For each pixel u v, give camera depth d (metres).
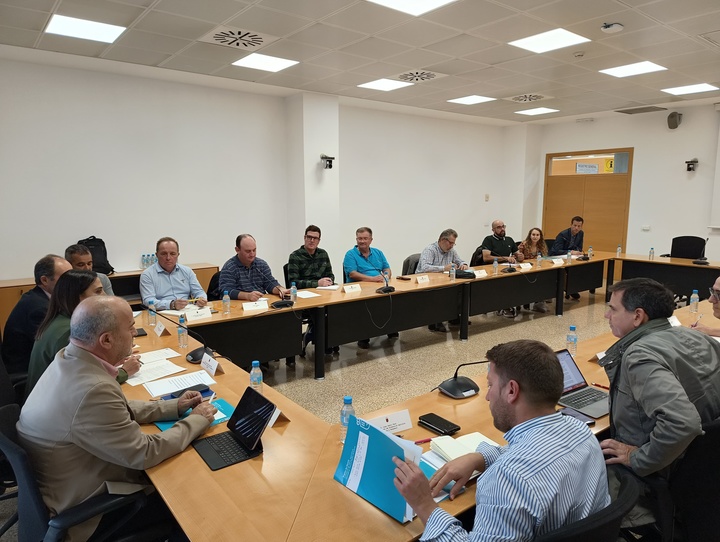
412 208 7.95
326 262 4.73
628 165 7.83
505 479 1.00
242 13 3.38
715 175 6.81
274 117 6.29
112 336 1.47
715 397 1.52
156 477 1.41
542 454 1.02
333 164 6.40
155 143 5.38
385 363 4.20
